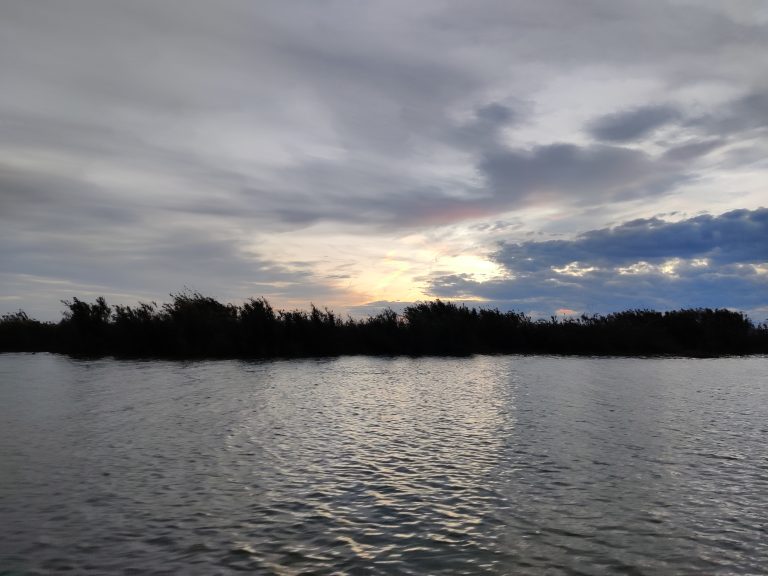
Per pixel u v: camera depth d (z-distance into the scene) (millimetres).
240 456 13070
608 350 50219
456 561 7820
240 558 7816
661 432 15945
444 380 28531
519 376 30688
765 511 9750
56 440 14492
